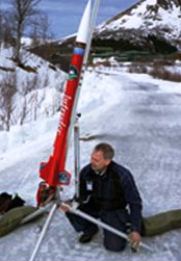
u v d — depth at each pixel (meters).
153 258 4.61
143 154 8.98
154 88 27.80
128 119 13.64
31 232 5.16
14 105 13.80
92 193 4.71
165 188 6.87
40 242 4.15
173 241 4.99
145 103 18.33
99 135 10.84
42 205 4.09
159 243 4.93
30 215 5.13
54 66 30.92
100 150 4.46
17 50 28.12
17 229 5.22
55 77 26.11
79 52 3.90
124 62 68.88
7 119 11.59
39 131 11.13
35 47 35.56
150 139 10.56
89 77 32.25
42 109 14.30
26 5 31.62
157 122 13.22
